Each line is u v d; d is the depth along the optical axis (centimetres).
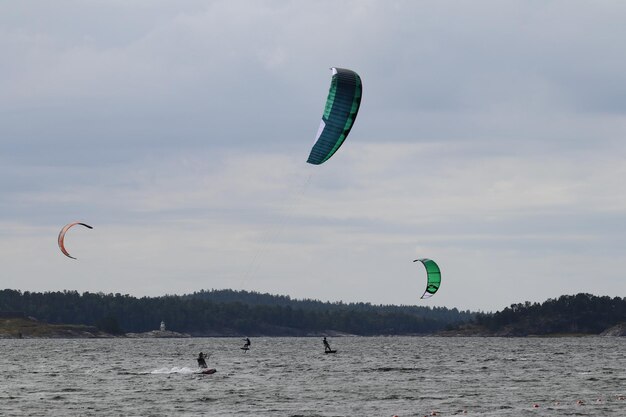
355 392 17275
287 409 14675
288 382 19625
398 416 13900
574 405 15200
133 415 14100
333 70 13825
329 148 13912
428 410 14538
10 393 17362
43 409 14838
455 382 19775
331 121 13812
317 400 15900
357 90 13725
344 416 13888
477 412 14338
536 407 14925
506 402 15638
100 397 16475
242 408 14825
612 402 15625
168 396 16550
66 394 17100
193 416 13950
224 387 18312
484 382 19788
